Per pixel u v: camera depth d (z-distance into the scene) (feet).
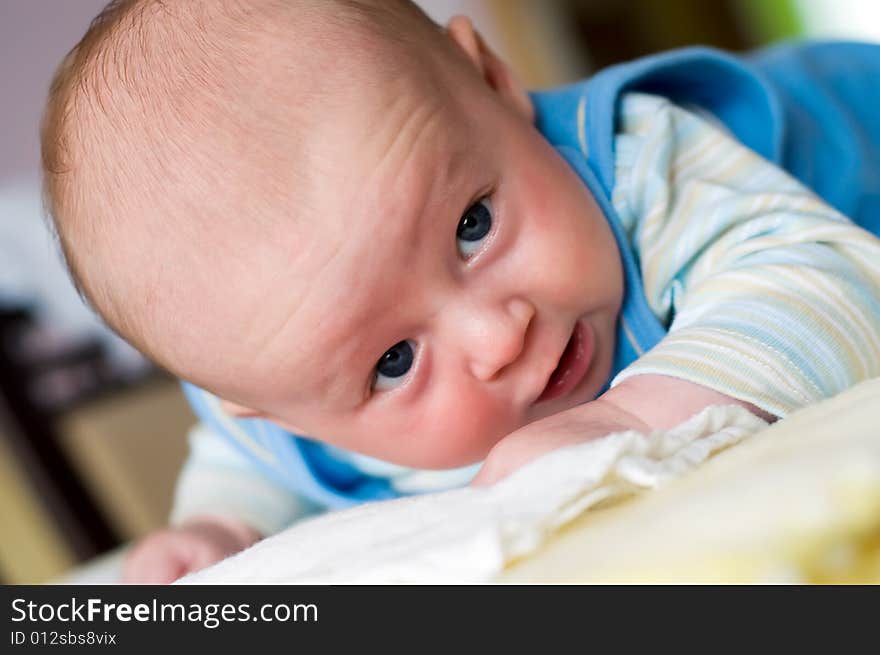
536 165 2.68
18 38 7.18
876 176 3.63
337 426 2.72
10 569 6.17
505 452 1.94
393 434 2.67
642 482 1.49
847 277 2.36
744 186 2.88
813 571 1.07
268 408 2.79
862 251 2.46
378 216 2.39
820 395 2.14
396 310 2.46
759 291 2.35
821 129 3.66
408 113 2.49
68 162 2.77
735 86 3.42
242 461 4.00
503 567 1.37
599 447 1.54
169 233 2.56
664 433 1.68
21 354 6.20
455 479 3.32
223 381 2.70
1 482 6.13
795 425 1.54
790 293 2.31
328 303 2.42
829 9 8.35
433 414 2.59
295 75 2.55
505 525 1.39
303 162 2.43
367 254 2.39
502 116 2.72
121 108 2.68
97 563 4.27
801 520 1.08
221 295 2.52
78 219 2.77
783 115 3.35
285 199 2.42
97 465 6.18
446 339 2.51
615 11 9.12
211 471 4.03
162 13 2.81
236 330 2.54
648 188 2.91
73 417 6.23
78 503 6.11
